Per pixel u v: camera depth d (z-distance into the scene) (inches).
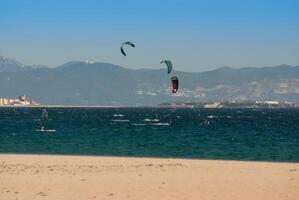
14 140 3243.1
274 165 1676.9
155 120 7362.2
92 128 4889.3
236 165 1668.3
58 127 5044.3
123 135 3843.5
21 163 1705.2
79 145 2928.2
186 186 1256.8
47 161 1775.3
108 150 2652.6
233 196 1147.3
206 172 1486.2
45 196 1151.6
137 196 1146.0
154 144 3048.7
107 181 1325.0
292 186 1261.1
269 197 1141.7
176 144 3051.2
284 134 4099.4
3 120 6958.7
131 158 1907.0
